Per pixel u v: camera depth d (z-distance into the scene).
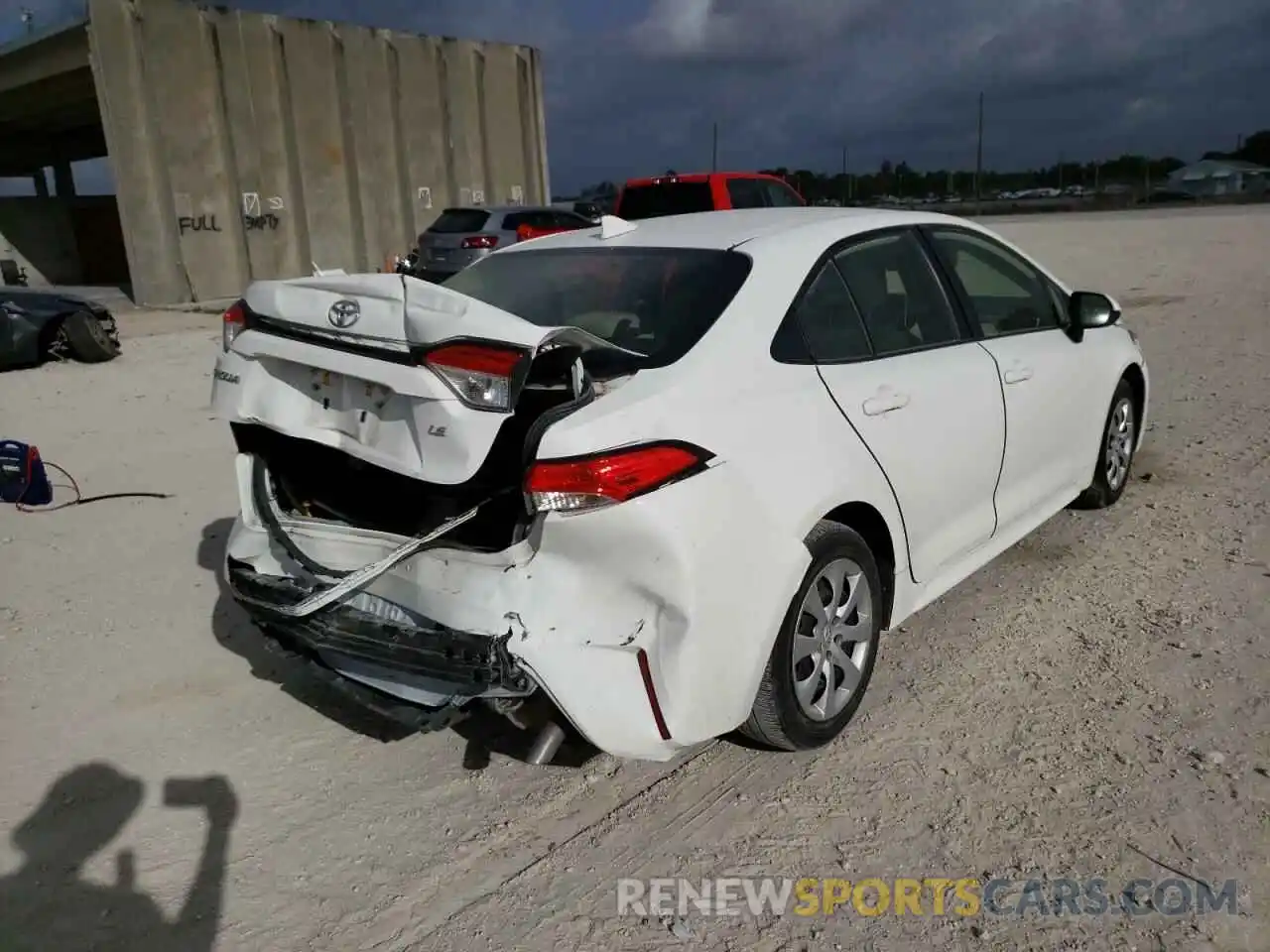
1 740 3.51
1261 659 3.71
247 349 3.22
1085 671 3.70
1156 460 6.21
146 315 17.16
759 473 2.88
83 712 3.69
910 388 3.51
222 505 6.09
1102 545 4.89
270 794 3.19
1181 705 3.45
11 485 6.11
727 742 3.41
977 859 2.78
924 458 3.54
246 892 2.76
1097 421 4.97
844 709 3.35
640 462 2.62
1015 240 24.58
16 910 2.70
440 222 17.55
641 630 2.68
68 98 22.00
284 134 19.94
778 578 2.91
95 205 26.67
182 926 2.63
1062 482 4.75
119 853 2.92
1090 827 2.87
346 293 2.94
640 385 2.80
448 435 2.63
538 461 2.60
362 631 2.93
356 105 21.02
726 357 3.00
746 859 2.82
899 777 3.14
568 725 2.79
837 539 3.16
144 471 6.90
